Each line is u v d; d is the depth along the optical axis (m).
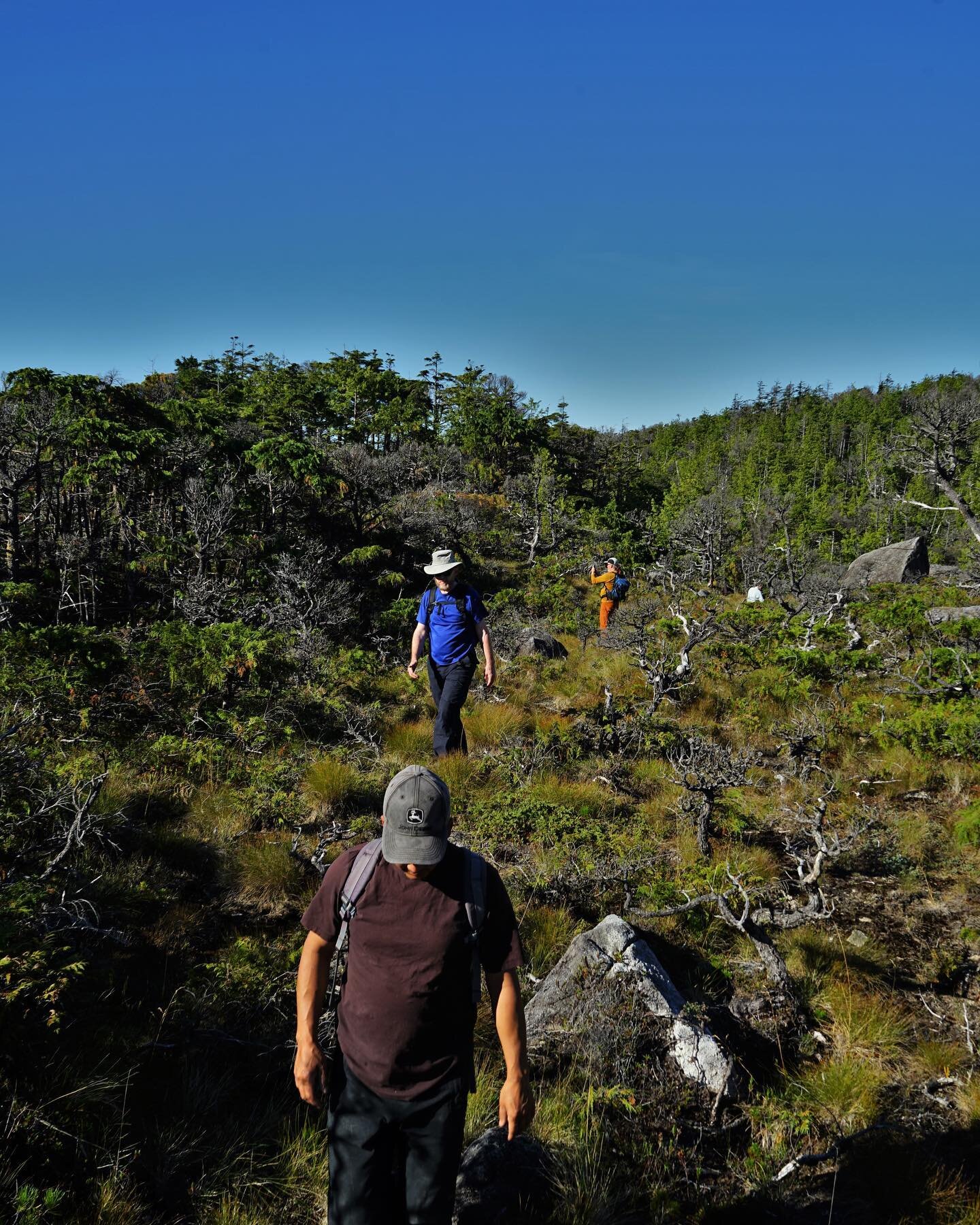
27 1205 2.29
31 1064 2.79
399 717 8.64
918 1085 3.61
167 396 32.91
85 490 18.55
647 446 184.88
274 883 4.82
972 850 5.78
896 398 148.50
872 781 7.09
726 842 5.78
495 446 55.66
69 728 6.64
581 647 13.26
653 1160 3.06
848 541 67.81
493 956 2.11
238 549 17.55
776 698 9.39
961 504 12.55
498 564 25.52
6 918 3.29
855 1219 2.87
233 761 6.62
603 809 6.34
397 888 2.05
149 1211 2.53
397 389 70.06
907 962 4.52
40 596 15.20
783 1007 4.01
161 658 8.03
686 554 30.47
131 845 5.00
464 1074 2.08
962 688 8.72
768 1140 3.25
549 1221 2.67
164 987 3.71
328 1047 3.36
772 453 127.81
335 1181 2.01
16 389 17.78
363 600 17.83
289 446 19.19
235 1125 2.95
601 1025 3.62
